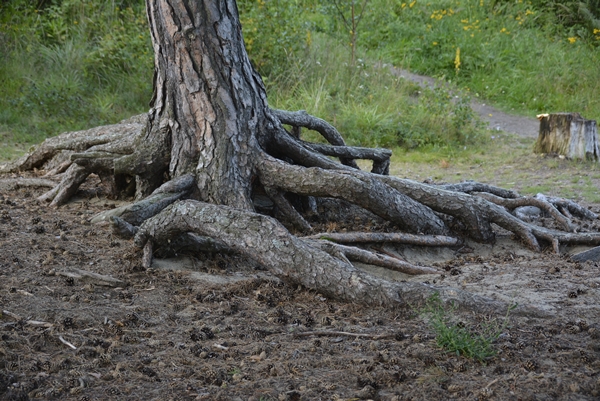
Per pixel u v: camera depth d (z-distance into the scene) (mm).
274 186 5965
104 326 3934
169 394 3170
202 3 5766
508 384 3256
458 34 17844
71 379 3258
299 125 7406
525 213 7070
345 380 3318
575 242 6020
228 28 5898
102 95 12914
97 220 5887
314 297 4488
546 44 17438
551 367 3459
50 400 3094
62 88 12508
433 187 6180
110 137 7266
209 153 5957
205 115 5926
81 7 14742
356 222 6488
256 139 6102
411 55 17281
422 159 11062
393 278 5105
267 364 3477
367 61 15484
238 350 3664
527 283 4855
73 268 4754
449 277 5098
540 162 10727
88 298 4309
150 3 5875
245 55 6109
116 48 13617
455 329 3729
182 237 5164
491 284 4875
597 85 15633
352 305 4348
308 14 18578
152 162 6180
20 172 8188
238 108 5977
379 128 11945
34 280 4535
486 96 15711
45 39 14484
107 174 6758
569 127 10773
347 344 3758
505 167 10586
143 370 3377
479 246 6102
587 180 9562
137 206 5629
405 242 5727
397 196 5867
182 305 4320
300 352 3625
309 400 3113
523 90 15617
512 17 18922
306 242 4785
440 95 12727
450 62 16906
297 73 13484
